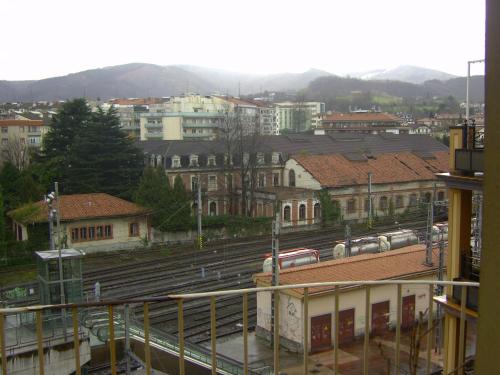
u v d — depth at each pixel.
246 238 45.59
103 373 18.92
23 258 37.91
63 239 39.81
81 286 21.98
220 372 18.00
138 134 117.19
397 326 5.61
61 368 18.53
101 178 49.50
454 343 12.51
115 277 33.16
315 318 22.33
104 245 41.69
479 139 12.75
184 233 45.19
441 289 23.48
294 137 66.12
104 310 22.73
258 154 58.94
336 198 54.72
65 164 50.78
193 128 108.81
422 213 57.34
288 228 50.38
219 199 55.75
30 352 17.97
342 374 19.50
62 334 18.89
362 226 51.41
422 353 18.84
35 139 95.38
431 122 136.75
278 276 22.06
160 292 30.06
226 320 26.61
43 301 21.80
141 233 43.47
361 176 57.28
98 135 49.88
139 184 46.94
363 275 24.27
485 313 2.62
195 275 33.69
